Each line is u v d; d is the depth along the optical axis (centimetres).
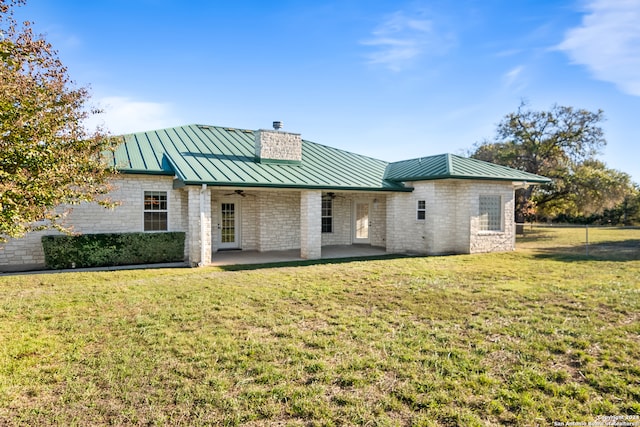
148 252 1227
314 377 395
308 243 1374
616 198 2520
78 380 388
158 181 1316
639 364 421
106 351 460
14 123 491
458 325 561
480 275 966
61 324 558
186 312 623
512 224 1614
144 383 381
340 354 453
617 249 1633
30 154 504
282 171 1450
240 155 1532
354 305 672
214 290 782
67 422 317
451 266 1121
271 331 535
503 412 329
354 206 1900
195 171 1246
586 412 329
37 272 1056
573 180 2547
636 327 539
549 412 329
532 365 421
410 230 1571
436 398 352
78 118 769
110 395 359
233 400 349
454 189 1527
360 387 374
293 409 335
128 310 633
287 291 774
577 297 720
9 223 461
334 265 1129
